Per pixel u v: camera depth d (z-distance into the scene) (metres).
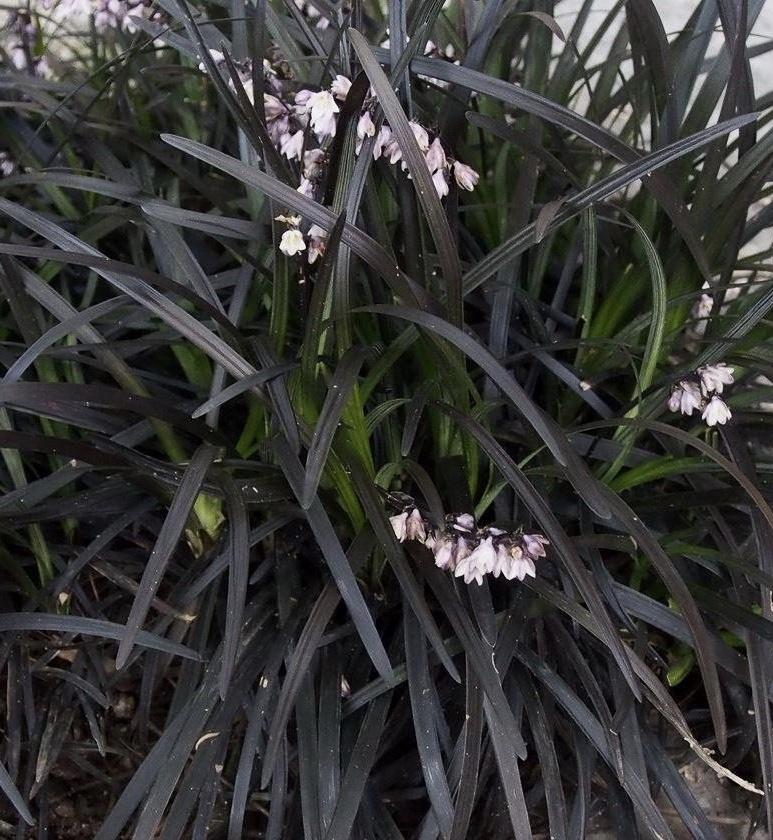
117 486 0.37
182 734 0.34
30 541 0.39
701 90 0.39
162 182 0.45
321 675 0.36
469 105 0.40
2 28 0.45
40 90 0.43
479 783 0.36
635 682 0.32
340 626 0.37
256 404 0.39
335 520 0.38
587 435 0.40
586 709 0.35
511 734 0.32
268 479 0.36
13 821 0.38
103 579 0.40
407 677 0.35
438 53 0.38
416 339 0.38
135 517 0.37
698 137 0.34
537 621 0.37
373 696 0.36
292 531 0.38
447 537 0.34
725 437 0.37
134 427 0.37
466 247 0.44
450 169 0.35
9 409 0.39
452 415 0.35
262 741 0.37
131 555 0.40
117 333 0.42
